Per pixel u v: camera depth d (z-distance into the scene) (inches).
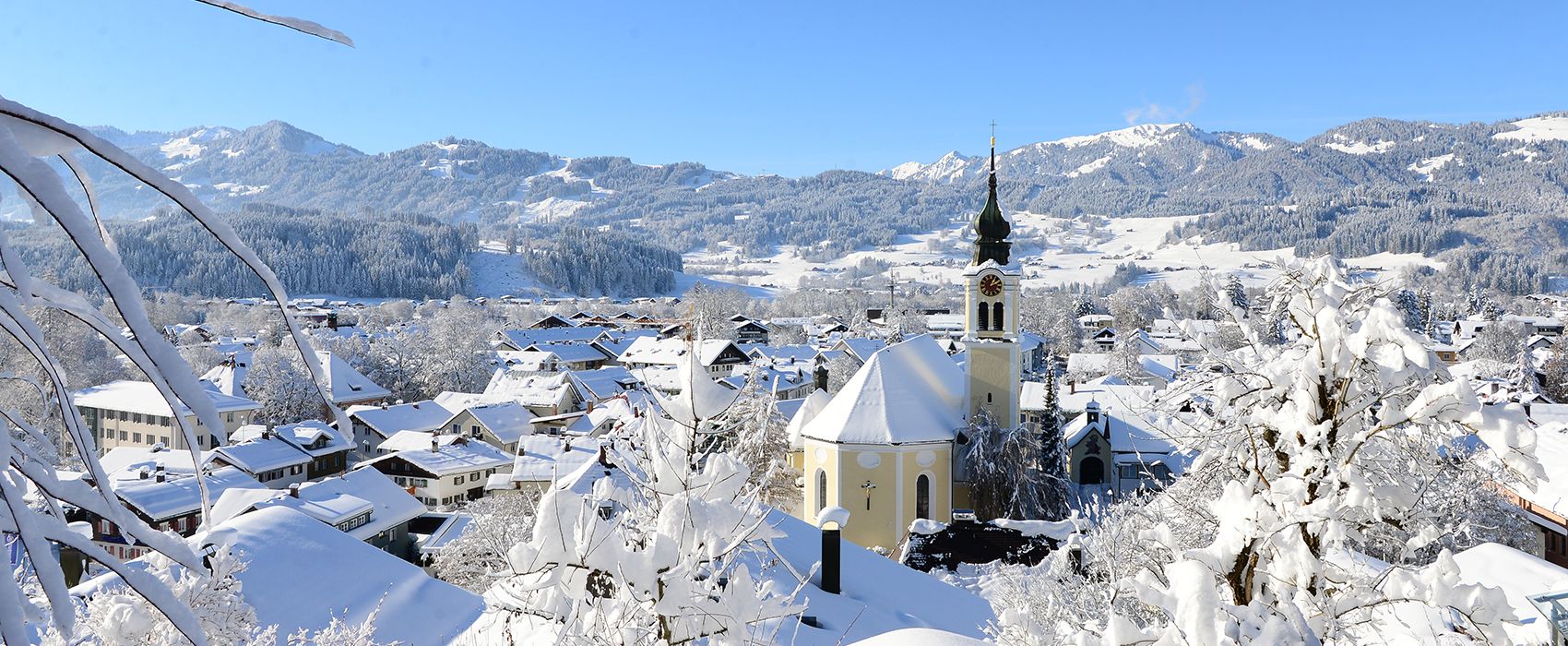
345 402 3344.0
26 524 66.9
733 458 310.5
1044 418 1683.1
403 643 689.0
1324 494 344.2
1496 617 311.0
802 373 3730.3
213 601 473.7
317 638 544.7
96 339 3004.4
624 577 273.9
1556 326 5595.5
